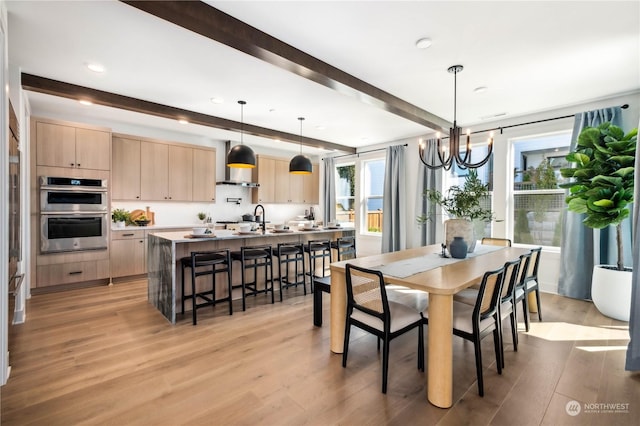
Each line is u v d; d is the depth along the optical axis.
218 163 6.29
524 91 3.51
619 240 3.25
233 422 1.68
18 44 2.54
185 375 2.14
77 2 2.02
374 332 2.06
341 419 1.71
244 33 2.25
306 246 4.32
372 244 6.54
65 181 4.07
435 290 1.81
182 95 3.70
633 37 2.41
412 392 1.96
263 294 4.13
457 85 3.36
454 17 2.18
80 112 4.41
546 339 2.73
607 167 3.16
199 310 3.49
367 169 6.80
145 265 4.83
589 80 3.21
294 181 7.30
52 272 4.02
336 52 2.67
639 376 2.14
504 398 1.90
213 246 3.67
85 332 2.84
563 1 2.00
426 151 5.39
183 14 1.95
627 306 3.08
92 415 1.73
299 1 2.02
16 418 1.69
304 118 4.64
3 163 1.82
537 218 4.43
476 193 2.97
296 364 2.30
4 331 1.84
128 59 2.81
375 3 2.04
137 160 4.99
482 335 1.98
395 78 3.17
